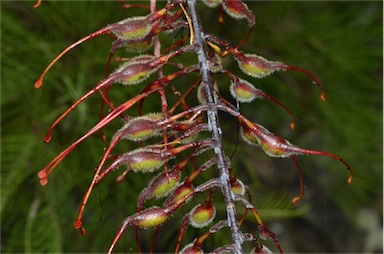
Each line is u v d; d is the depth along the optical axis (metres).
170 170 0.35
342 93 0.58
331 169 0.63
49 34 0.54
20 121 0.53
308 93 0.59
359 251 0.76
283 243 0.72
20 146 0.52
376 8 0.57
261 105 0.61
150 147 0.34
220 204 0.54
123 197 0.53
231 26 0.56
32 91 0.53
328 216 0.74
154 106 0.53
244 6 0.36
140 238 0.61
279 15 0.52
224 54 0.36
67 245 0.53
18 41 0.52
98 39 0.53
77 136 0.53
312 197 0.72
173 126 0.34
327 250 0.73
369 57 0.56
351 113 0.59
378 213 0.74
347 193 0.65
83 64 0.52
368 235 0.76
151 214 0.34
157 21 0.34
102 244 0.54
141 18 0.34
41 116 0.53
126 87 0.52
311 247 0.73
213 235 0.54
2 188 0.51
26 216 0.53
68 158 0.53
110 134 0.53
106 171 0.34
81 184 0.53
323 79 0.58
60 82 0.53
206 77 0.35
